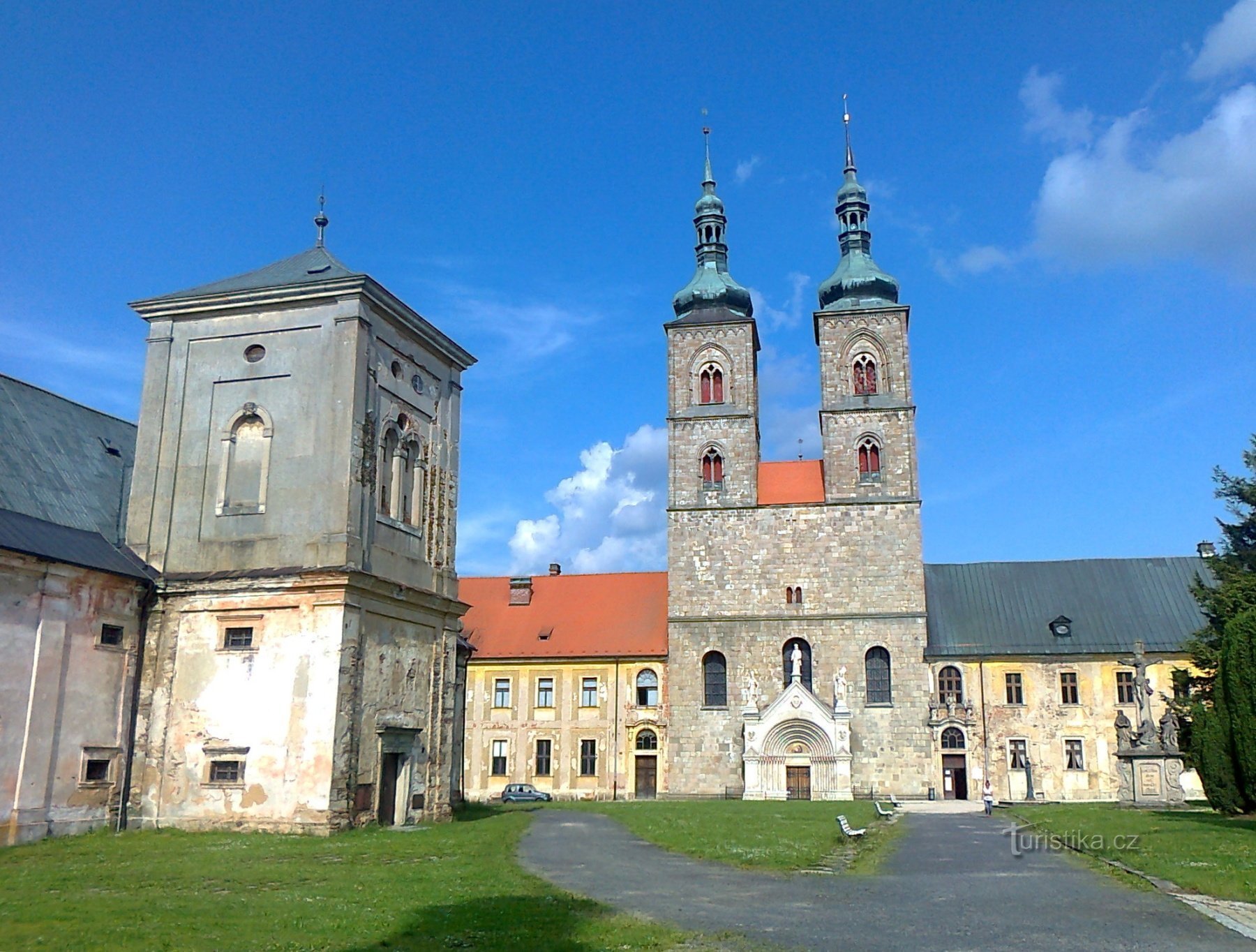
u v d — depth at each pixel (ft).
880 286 262.06
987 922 61.11
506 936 55.72
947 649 243.19
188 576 123.65
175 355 132.05
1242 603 169.07
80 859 90.74
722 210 284.61
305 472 123.24
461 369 153.79
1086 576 256.73
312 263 138.72
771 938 56.39
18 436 127.03
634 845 107.45
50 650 109.81
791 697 233.96
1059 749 235.40
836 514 246.68
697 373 264.11
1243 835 103.55
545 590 279.08
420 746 132.77
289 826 112.57
